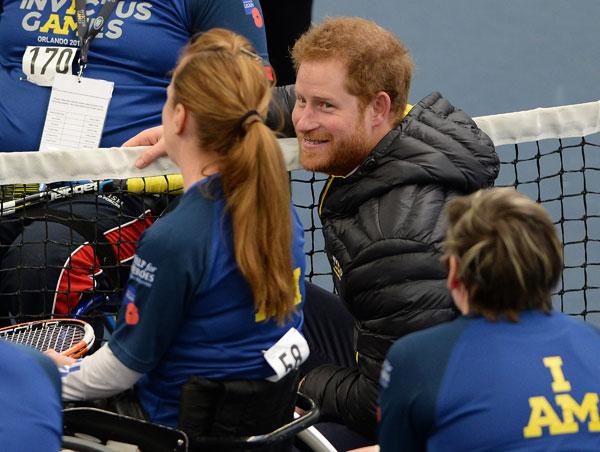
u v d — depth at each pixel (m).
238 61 9.41
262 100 9.50
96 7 14.32
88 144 14.15
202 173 9.52
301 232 10.23
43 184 13.92
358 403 11.66
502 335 8.29
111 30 14.24
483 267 8.27
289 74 18.11
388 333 11.11
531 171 25.00
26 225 14.02
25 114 14.25
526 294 8.33
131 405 10.28
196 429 9.63
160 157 12.89
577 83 28.44
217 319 9.55
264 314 9.64
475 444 8.00
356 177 11.66
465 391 8.09
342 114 11.52
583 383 8.20
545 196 24.14
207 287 9.41
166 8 14.35
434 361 8.23
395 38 11.70
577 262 22.16
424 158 11.39
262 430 9.88
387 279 11.03
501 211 8.35
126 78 14.30
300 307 10.30
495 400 8.05
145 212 13.97
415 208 11.21
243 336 9.67
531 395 8.06
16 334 11.52
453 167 11.39
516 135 13.89
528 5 31.88
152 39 14.27
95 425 9.89
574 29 30.78
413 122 11.76
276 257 9.35
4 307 14.04
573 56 29.55
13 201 13.80
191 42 10.02
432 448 8.16
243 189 9.24
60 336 11.37
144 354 9.55
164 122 9.77
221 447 9.70
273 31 17.75
